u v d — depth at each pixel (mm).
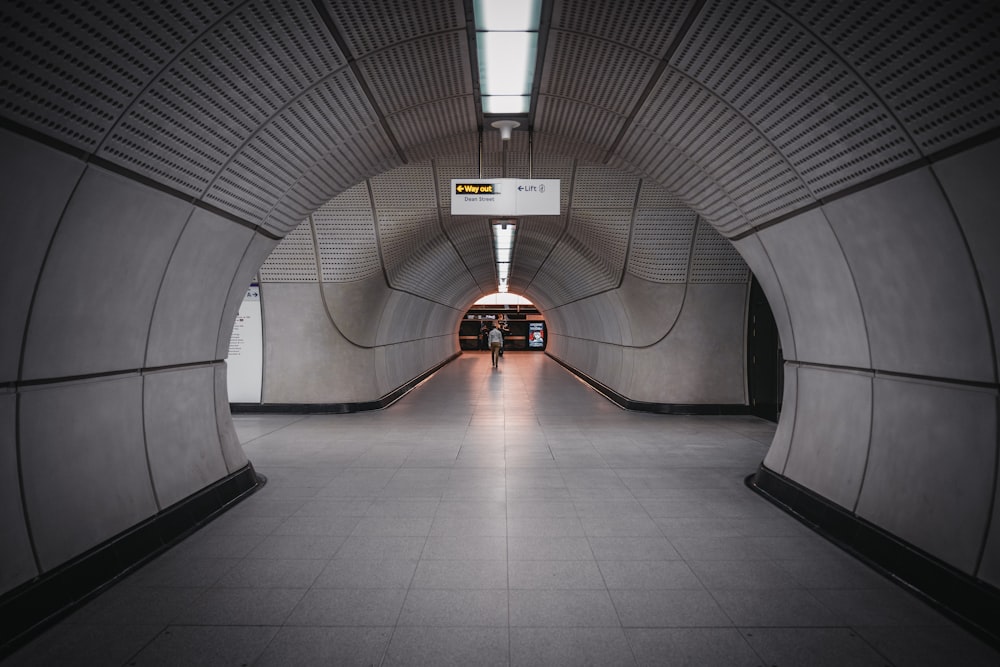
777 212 4664
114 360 3904
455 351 29172
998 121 2633
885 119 3154
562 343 24891
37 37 2494
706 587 3535
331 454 7211
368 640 2928
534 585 3562
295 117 4410
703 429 8938
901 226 3484
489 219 10711
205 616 3170
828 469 4629
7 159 2711
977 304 3166
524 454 7203
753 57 3561
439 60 4477
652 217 9477
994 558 3025
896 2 2621
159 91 3236
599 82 4719
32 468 3188
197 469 4883
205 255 4633
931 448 3576
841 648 2857
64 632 2992
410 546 4199
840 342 4555
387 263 10664
